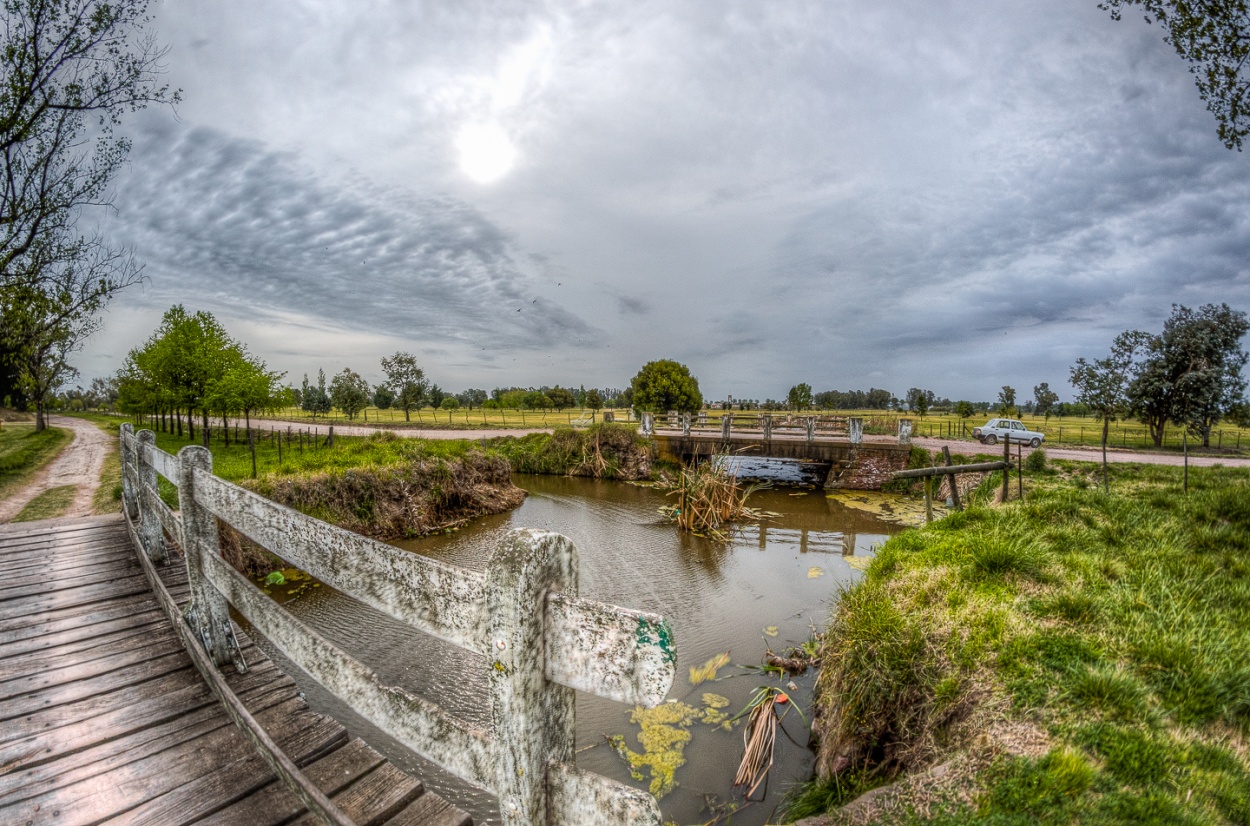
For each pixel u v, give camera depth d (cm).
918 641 413
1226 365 2122
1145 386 2144
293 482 1144
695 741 500
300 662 192
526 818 107
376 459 1401
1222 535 593
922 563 582
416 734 141
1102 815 244
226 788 239
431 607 130
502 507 1520
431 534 1266
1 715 293
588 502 1656
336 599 827
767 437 2059
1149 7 812
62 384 3244
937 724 355
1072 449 2045
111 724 287
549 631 112
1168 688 332
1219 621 403
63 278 990
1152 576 484
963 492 1482
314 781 246
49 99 930
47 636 393
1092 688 325
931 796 278
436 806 237
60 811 223
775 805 414
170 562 548
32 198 949
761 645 700
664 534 1291
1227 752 280
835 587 924
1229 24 750
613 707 563
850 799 363
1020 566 508
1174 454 1909
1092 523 680
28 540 632
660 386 3400
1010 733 309
